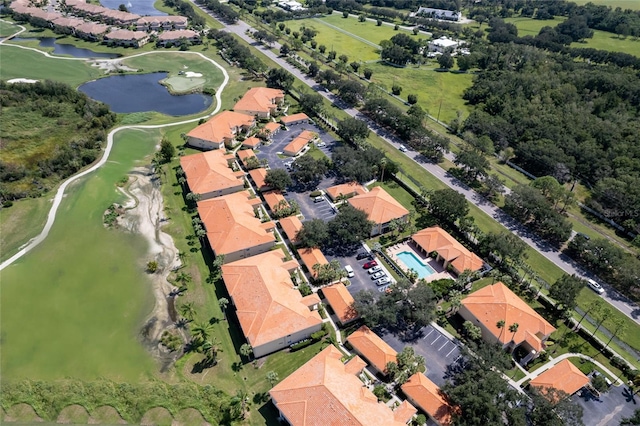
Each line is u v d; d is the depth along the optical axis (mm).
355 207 121812
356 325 92812
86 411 76438
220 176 133125
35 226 119000
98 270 105812
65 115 170500
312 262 104750
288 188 137000
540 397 71812
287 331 85438
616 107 178625
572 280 93000
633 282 99812
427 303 90625
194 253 111188
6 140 152625
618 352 88125
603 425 75125
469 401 69250
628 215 123625
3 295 98438
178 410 76125
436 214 126125
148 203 129000
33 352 87125
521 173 150500
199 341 88312
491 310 89750
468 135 160625
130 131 167125
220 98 198625
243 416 75125
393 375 81875
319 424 68062
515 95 192750
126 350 87562
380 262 109625
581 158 145000
